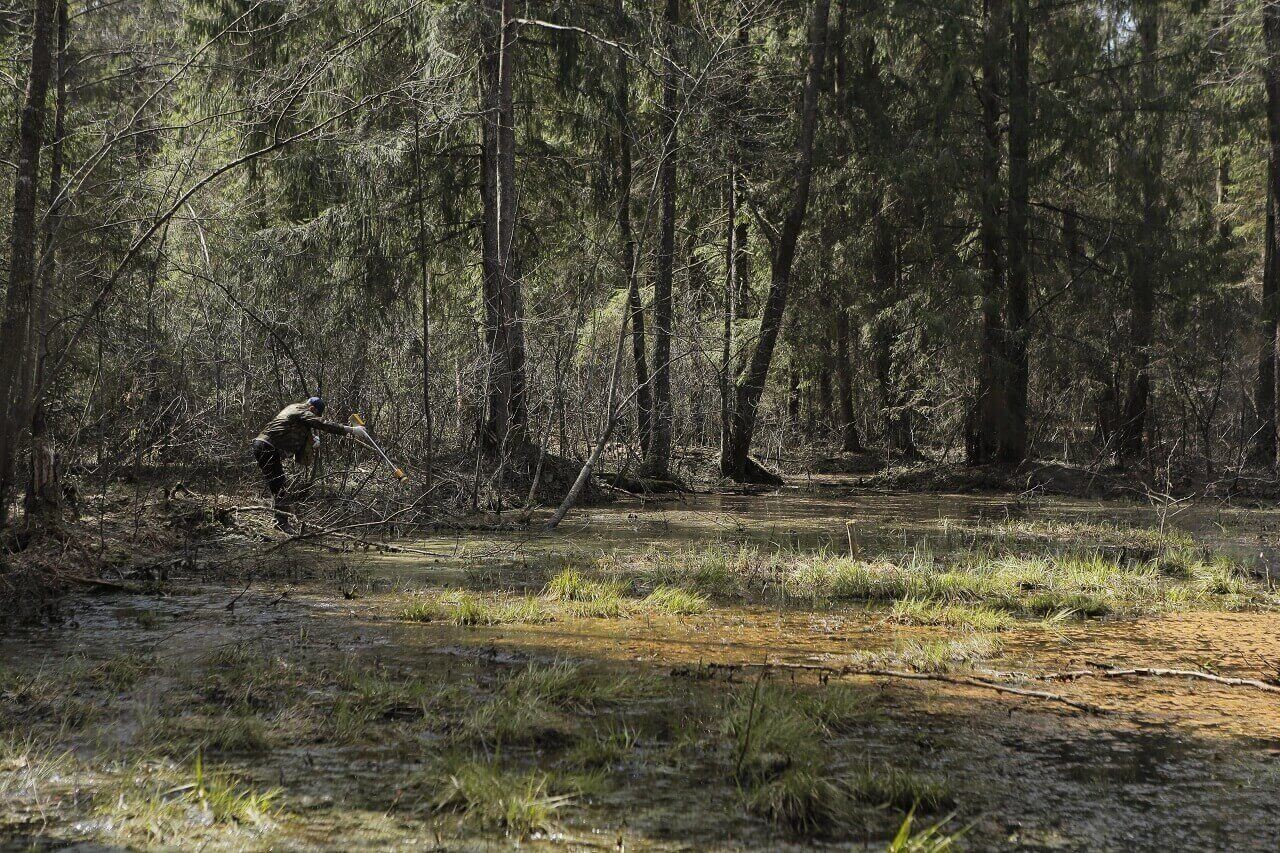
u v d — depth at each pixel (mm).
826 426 27484
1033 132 20422
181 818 3322
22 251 7805
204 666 5344
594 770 3814
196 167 13398
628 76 18516
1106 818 3484
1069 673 5469
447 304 20328
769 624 6844
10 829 3219
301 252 16297
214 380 13969
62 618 6523
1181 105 20203
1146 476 20422
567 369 16203
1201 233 22266
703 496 18109
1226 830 3391
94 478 11656
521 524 12609
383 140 15836
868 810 3535
